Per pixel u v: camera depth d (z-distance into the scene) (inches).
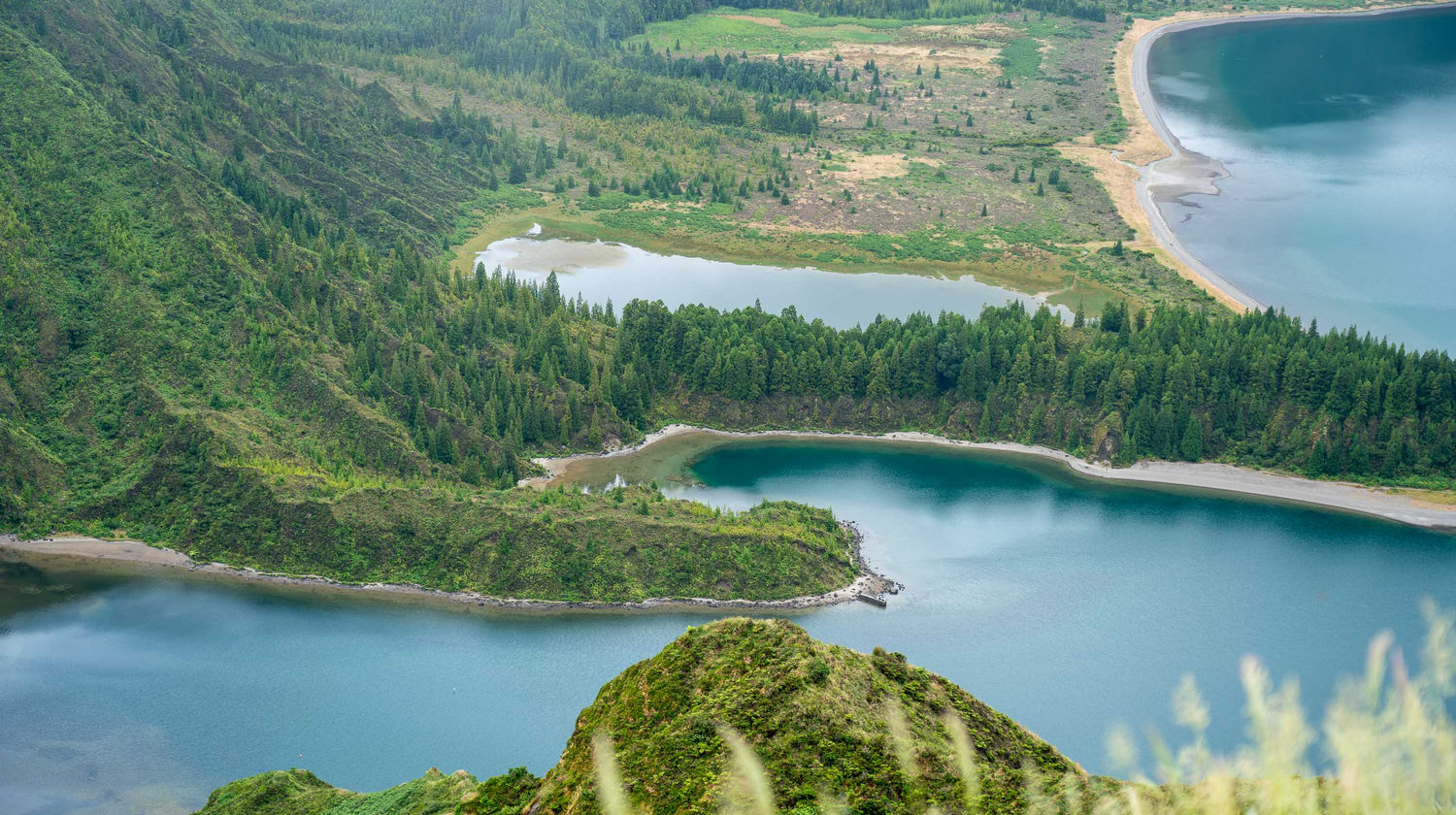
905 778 4109.3
